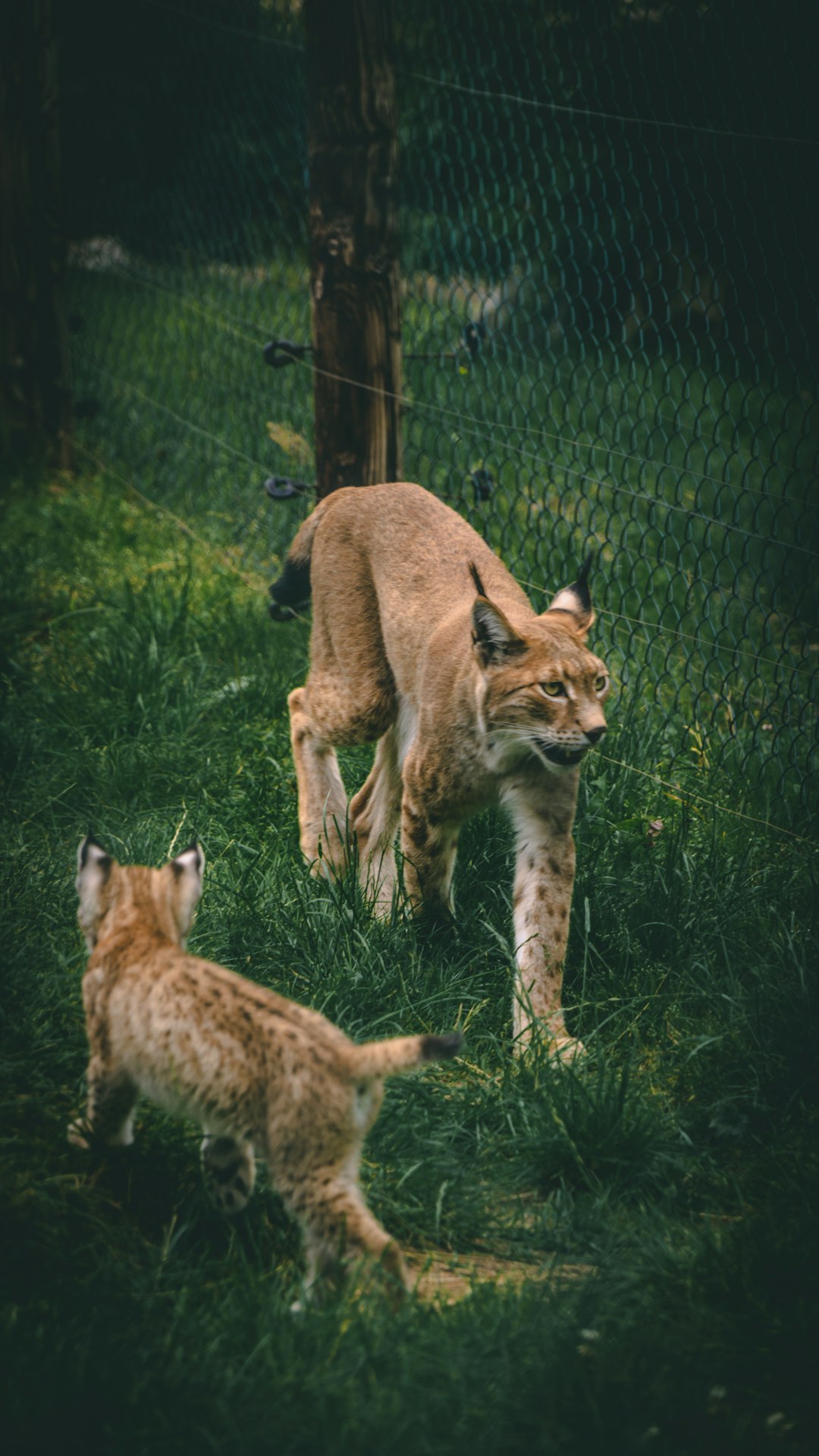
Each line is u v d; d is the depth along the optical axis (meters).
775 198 8.79
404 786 6.54
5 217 13.68
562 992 6.28
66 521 12.39
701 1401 3.87
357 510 7.53
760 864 7.14
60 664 9.38
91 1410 3.68
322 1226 4.15
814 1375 4.07
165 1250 4.43
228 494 12.59
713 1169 5.16
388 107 8.72
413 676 6.88
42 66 13.51
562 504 11.09
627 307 20.25
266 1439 3.62
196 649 9.62
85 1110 4.87
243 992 4.41
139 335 17.62
